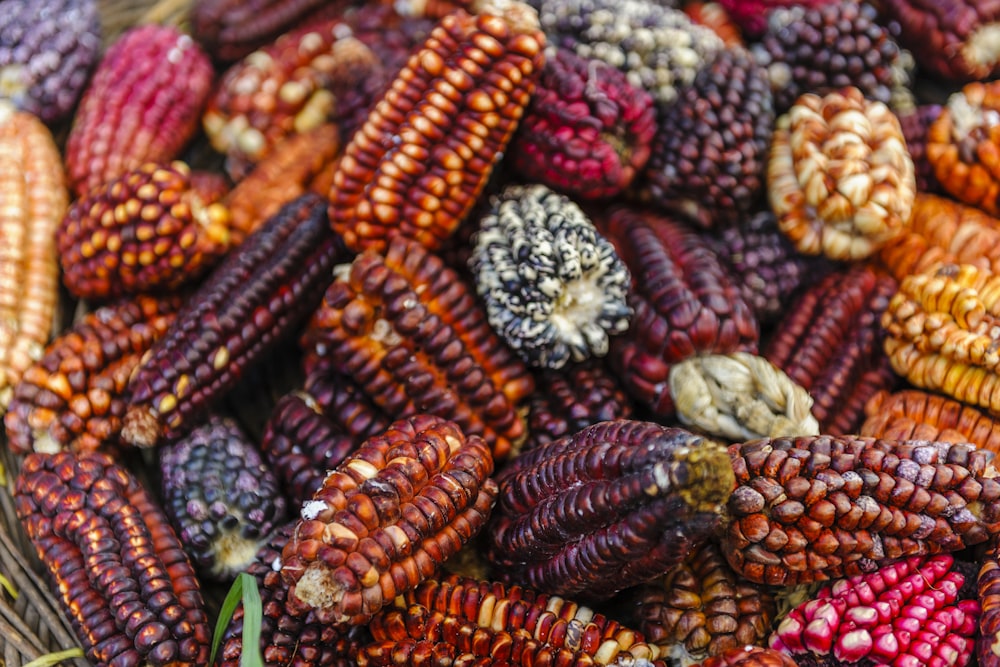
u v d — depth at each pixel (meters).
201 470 0.73
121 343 0.75
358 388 0.74
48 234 0.78
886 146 0.76
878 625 0.67
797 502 0.67
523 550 0.68
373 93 0.79
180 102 0.82
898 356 0.75
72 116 0.84
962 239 0.76
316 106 0.81
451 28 0.73
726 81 0.76
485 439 0.73
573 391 0.74
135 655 0.68
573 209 0.74
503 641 0.67
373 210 0.73
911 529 0.67
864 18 0.79
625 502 0.63
